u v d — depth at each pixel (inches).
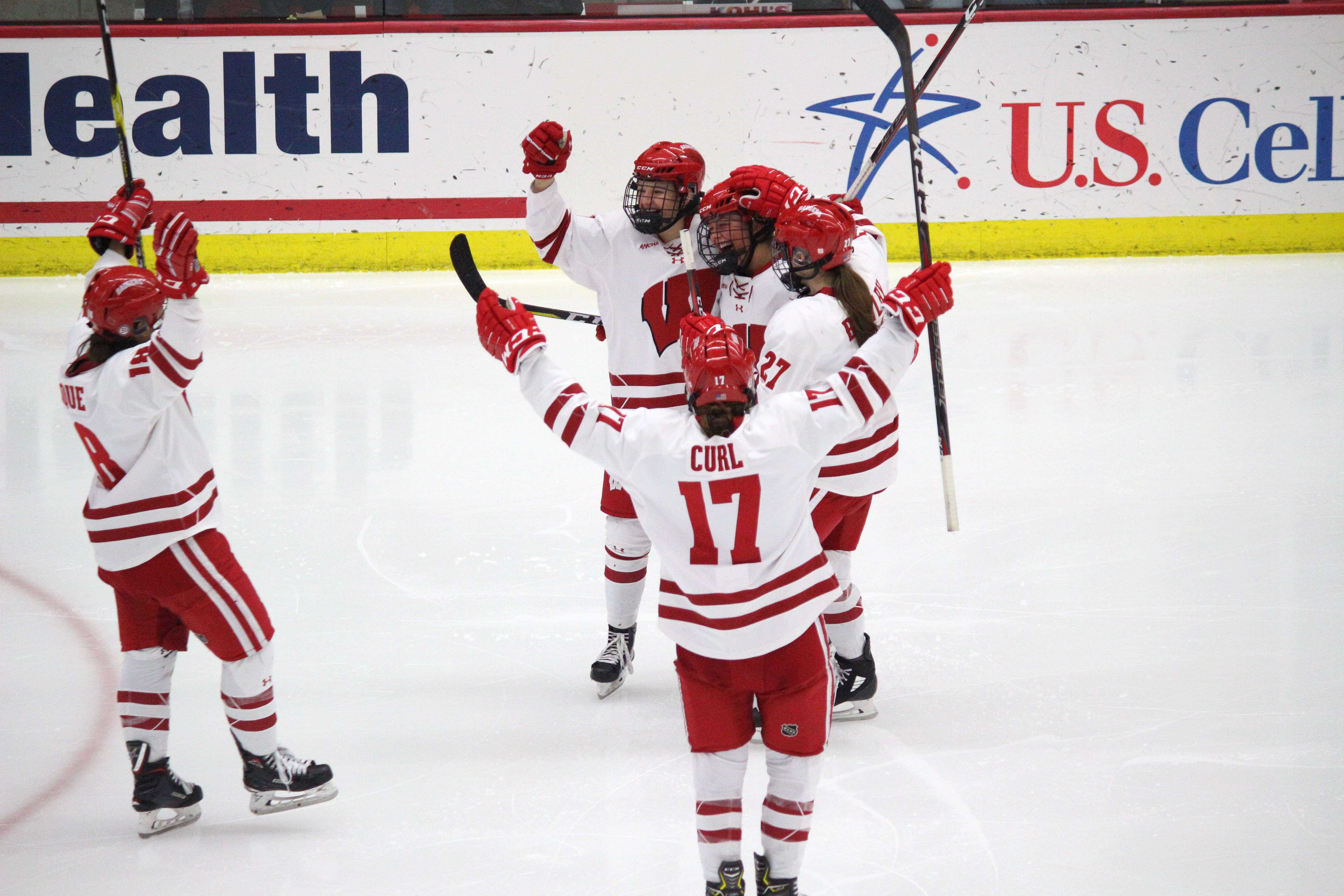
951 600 502.6
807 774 293.7
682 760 385.1
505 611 502.9
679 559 283.1
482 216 1337.4
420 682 440.1
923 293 279.6
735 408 272.5
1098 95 1348.4
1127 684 426.9
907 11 1331.2
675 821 347.3
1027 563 540.1
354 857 330.3
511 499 642.8
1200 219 1375.5
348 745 393.7
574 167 1341.0
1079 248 1375.5
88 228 1298.0
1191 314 1072.2
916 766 375.9
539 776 374.0
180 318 305.3
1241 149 1364.4
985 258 1368.1
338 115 1311.5
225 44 1289.4
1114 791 357.4
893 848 330.3
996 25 1331.2
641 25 1317.7
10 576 534.6
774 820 294.7
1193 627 471.2
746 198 389.7
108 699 426.6
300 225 1326.3
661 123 1338.6
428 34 1306.6
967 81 1337.4
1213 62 1347.2
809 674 289.4
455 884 316.5
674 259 425.4
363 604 507.8
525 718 414.3
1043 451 705.6
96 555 327.3
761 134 1344.7
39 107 1279.5
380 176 1325.0
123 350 321.4
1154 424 752.3
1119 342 970.7
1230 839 331.0
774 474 273.7
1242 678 427.8
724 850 292.7
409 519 609.6
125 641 336.5
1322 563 530.6
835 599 365.1
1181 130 1358.3
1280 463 670.5
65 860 330.3
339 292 1232.2
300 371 914.1
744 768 296.4
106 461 320.2
